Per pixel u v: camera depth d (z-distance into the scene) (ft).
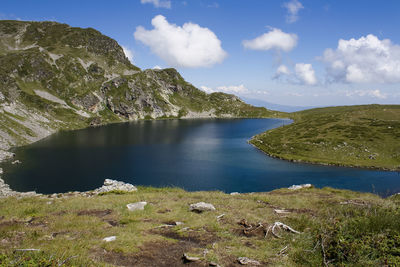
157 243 38.86
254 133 561.02
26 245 35.01
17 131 421.59
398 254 30.07
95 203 67.97
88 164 263.29
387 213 41.96
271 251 35.76
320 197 78.18
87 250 35.04
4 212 55.88
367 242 31.81
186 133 559.38
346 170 245.24
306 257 33.17
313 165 268.41
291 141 376.48
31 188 186.29
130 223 49.73
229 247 37.11
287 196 78.95
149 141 433.89
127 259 33.40
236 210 59.31
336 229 36.73
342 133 372.99
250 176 222.48
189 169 245.86
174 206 64.69
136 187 108.27
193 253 34.63
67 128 613.52
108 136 496.23
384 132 345.31
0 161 270.05
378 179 213.25
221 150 354.54
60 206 64.44
